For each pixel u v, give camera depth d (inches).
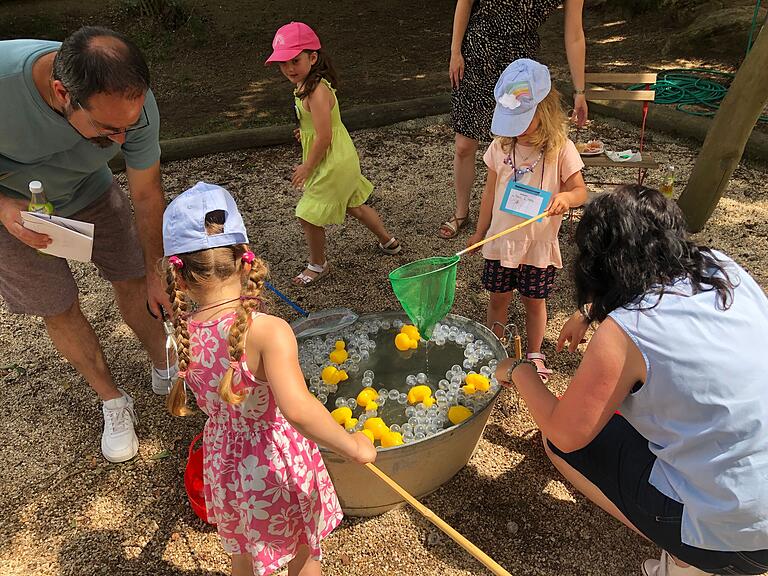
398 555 93.0
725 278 67.1
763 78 145.3
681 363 64.2
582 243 70.6
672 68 276.1
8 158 86.2
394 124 244.5
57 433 117.6
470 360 106.6
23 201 90.7
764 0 295.9
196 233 67.6
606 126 233.6
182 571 92.7
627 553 91.4
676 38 291.3
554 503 99.0
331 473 90.2
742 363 64.2
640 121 229.5
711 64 276.8
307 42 131.7
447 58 315.6
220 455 74.2
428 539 94.9
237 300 70.5
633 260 66.6
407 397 102.0
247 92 283.3
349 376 106.9
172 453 112.3
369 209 158.7
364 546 94.4
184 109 268.2
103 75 68.0
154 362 121.7
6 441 116.2
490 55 146.2
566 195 104.8
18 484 107.6
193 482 100.5
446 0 405.7
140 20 360.5
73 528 99.4
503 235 109.4
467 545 75.9
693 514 69.2
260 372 69.4
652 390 66.6
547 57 304.3
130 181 95.2
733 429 64.5
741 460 64.9
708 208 165.6
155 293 101.2
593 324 137.5
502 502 99.5
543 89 100.6
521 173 107.8
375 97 270.5
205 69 313.1
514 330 121.9
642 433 73.1
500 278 116.0
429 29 359.9
